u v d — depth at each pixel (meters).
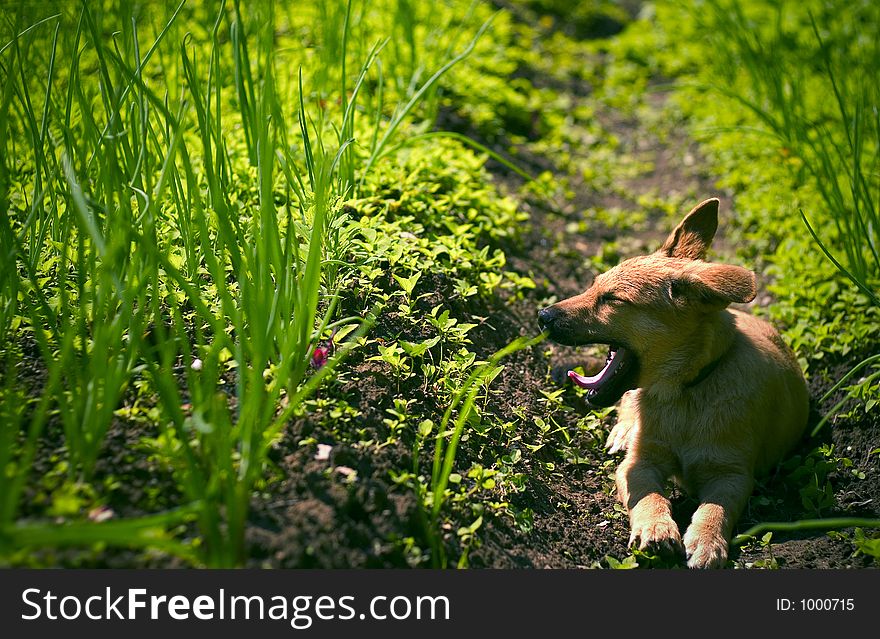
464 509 3.39
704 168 7.36
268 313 3.34
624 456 4.34
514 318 4.97
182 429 2.85
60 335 3.47
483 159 5.93
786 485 4.26
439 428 3.73
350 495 3.10
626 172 7.48
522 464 3.88
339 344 3.80
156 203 3.48
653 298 4.04
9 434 2.90
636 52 9.89
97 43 3.56
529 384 4.50
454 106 7.00
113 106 3.63
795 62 8.07
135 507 2.91
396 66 6.60
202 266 4.04
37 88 4.96
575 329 4.14
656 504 3.72
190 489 2.72
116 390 2.97
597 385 4.21
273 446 3.21
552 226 6.30
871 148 6.48
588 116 8.34
